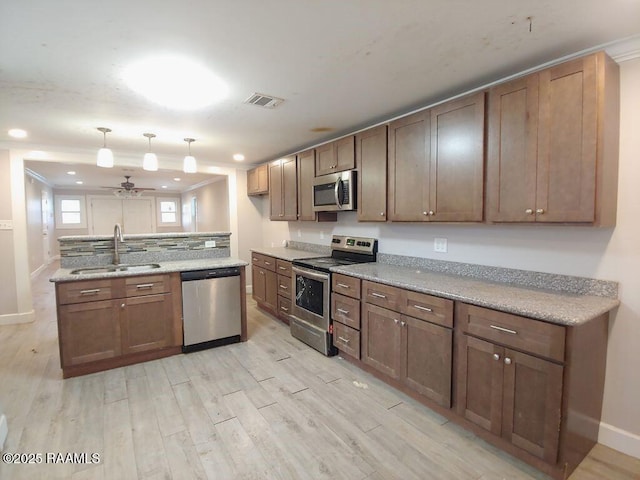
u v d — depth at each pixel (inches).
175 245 146.1
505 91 81.0
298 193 167.9
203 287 132.6
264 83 93.7
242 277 142.4
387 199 116.2
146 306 122.6
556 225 77.4
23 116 120.1
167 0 57.0
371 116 123.6
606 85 67.8
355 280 113.5
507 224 87.3
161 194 452.4
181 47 73.5
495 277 98.3
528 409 69.2
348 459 74.7
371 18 63.6
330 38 70.7
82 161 175.9
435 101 108.9
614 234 75.4
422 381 91.5
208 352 133.0
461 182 91.7
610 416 77.0
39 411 92.8
